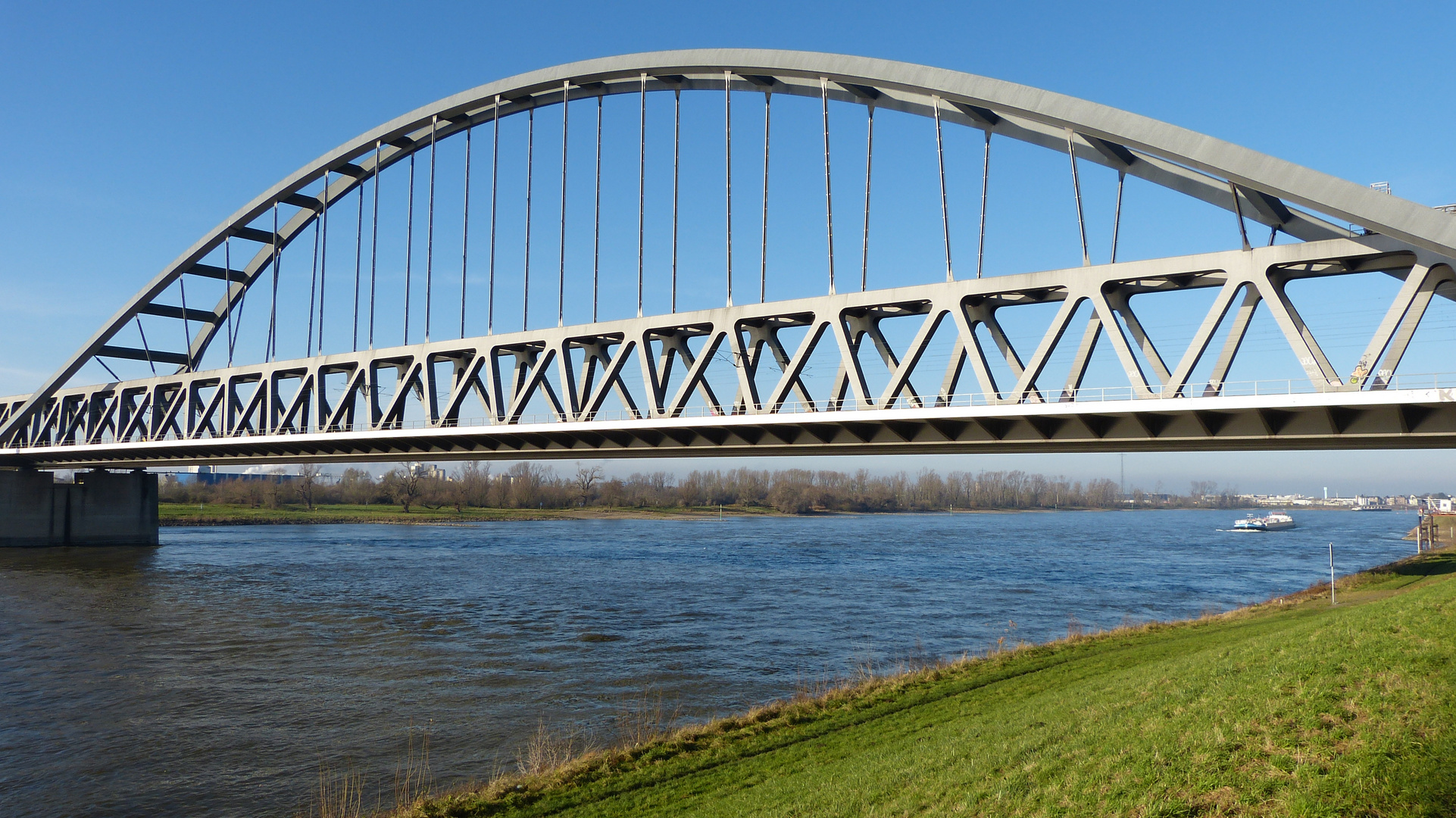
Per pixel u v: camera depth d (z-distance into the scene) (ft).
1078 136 105.19
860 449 120.88
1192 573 224.33
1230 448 102.12
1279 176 86.63
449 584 193.88
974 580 203.92
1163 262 94.22
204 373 207.82
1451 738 34.71
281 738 79.20
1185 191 101.30
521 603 164.66
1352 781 32.78
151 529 300.40
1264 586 193.88
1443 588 71.26
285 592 179.73
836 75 126.31
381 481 603.26
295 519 440.04
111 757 74.54
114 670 107.76
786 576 211.20
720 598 172.35
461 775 68.44
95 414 254.88
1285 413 90.33
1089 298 98.32
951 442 110.63
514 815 53.57
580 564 243.19
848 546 320.70
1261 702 42.91
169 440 199.21
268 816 61.41
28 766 72.79
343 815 60.03
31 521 275.80
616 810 52.65
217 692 96.43
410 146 203.72
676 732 72.64
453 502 589.32
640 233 153.69
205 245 229.45
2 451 249.55
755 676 102.27
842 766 54.34
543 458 151.33
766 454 130.72
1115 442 101.55
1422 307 81.97
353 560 249.75
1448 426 82.94
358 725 82.94
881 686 82.07
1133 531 476.13
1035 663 88.48
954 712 68.74
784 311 121.70
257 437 176.96
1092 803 36.88
